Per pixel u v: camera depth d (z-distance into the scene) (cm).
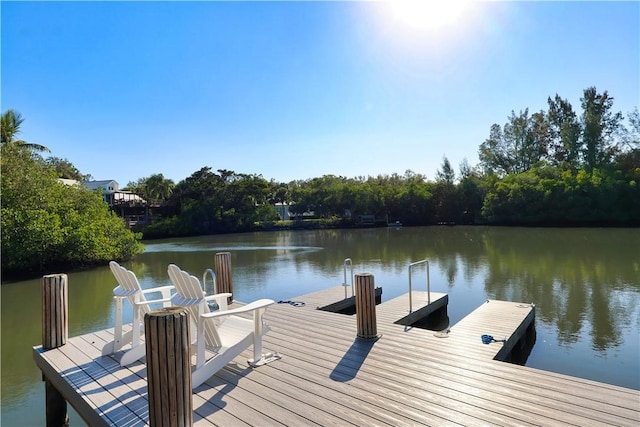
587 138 3070
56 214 1504
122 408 260
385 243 2138
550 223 2934
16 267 1384
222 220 3697
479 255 1486
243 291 974
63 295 407
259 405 257
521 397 256
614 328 607
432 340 396
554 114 3497
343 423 229
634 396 252
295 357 349
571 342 553
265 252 1878
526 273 1077
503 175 3747
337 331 436
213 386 289
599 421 221
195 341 332
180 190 3953
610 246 1609
